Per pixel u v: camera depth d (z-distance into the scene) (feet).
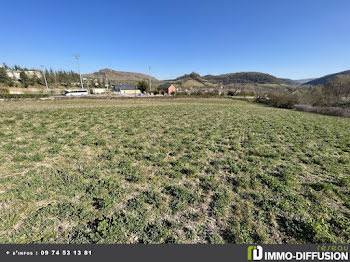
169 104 89.10
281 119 48.34
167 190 12.84
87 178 13.94
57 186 12.55
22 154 18.31
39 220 9.34
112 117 44.60
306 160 18.80
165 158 18.94
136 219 9.78
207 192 12.80
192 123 39.19
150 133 29.43
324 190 13.15
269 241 8.81
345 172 16.40
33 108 59.52
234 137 27.96
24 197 11.05
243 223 9.77
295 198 12.06
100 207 10.53
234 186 13.62
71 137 25.29
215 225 9.73
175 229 9.34
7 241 8.15
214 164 17.60
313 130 34.76
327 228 9.37
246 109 74.49
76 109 58.85
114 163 16.97
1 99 92.79
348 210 11.18
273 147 23.66
